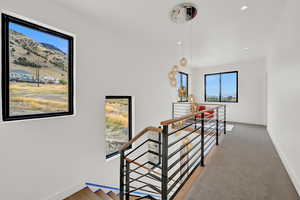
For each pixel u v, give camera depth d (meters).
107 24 2.63
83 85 2.38
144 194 2.95
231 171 2.07
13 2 1.63
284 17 2.17
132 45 3.34
